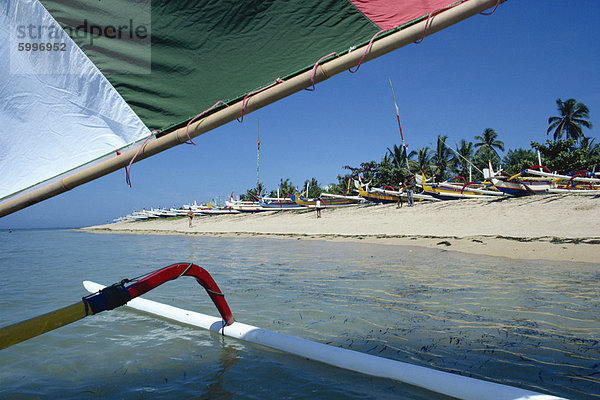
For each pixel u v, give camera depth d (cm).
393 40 186
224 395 282
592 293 554
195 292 624
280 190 6444
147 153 208
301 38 200
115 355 363
